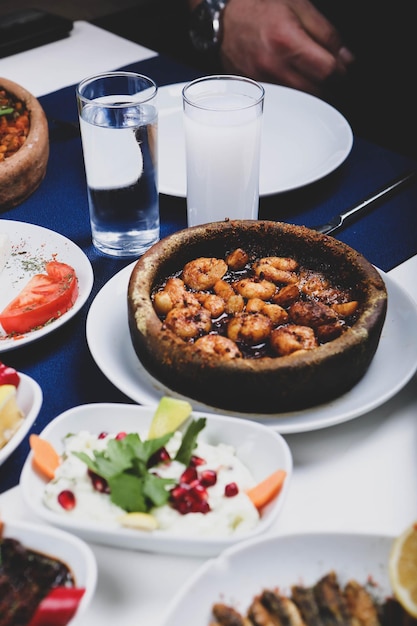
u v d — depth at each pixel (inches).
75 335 27.2
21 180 32.4
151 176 29.3
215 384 23.3
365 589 19.9
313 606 19.4
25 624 19.2
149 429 22.5
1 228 30.7
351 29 51.3
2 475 23.0
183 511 20.6
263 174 33.8
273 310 25.4
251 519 20.7
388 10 50.1
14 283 28.6
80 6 64.9
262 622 19.1
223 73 50.9
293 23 48.5
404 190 33.6
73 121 37.5
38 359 26.3
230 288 26.4
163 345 23.7
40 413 24.6
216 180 29.7
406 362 25.0
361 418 24.3
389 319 26.7
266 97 38.0
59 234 30.2
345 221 31.5
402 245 30.7
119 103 29.3
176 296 25.7
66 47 43.4
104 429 22.7
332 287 26.7
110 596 20.5
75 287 27.6
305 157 34.6
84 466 21.5
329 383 23.6
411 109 49.7
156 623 20.1
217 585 19.7
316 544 20.2
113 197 29.2
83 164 35.2
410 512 22.0
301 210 32.4
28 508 21.3
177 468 21.5
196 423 21.7
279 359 23.2
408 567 19.2
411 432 23.9
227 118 28.8
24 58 42.4
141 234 30.0
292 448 23.5
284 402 23.5
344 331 24.7
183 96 29.4
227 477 21.5
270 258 27.3
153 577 20.8
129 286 25.5
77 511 20.9
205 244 27.6
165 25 55.3
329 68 48.4
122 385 24.0
